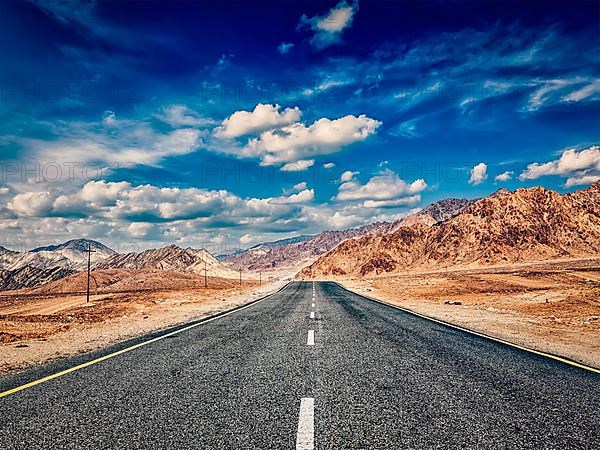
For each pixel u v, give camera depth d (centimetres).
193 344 965
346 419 438
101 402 504
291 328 1252
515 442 379
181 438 388
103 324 1532
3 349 971
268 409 473
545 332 1221
